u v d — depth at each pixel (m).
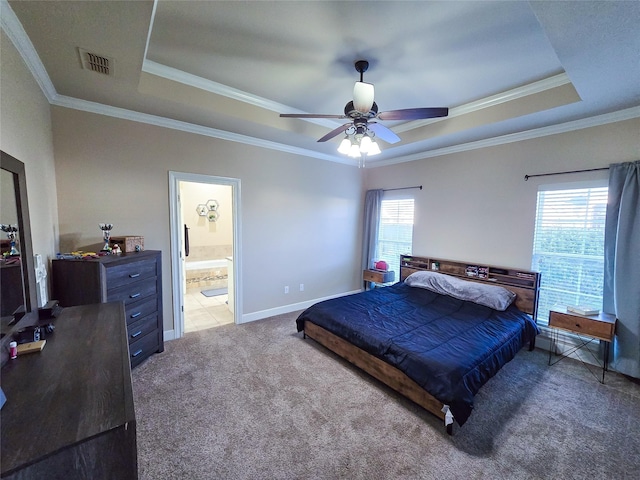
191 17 1.82
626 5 1.39
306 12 1.77
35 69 1.97
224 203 6.86
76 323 1.54
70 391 0.95
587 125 2.88
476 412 2.14
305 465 1.67
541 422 2.04
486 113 3.07
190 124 3.24
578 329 2.70
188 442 1.82
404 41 2.06
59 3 1.41
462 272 3.89
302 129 3.58
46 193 2.26
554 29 1.59
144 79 2.43
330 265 5.00
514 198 3.46
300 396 2.32
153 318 2.92
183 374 2.62
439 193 4.24
